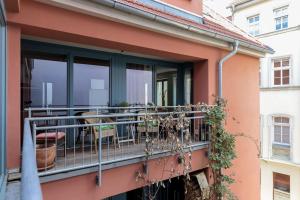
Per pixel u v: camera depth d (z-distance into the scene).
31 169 1.28
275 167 12.48
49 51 4.65
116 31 4.18
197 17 6.41
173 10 5.85
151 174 4.20
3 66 2.96
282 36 11.76
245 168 6.82
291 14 11.39
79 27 3.75
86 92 5.24
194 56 5.54
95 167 3.51
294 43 11.32
